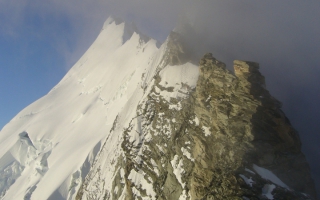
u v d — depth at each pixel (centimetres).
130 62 9831
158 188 2861
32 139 9012
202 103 2958
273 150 2267
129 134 3825
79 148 6694
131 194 3064
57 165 6581
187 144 2911
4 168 8294
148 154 3297
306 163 2358
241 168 2130
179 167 2775
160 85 4181
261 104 2423
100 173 4116
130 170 3334
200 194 2167
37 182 6700
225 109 2581
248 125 2352
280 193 1961
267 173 2159
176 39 4697
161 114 3638
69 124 9394
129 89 7225
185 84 3834
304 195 2061
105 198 3516
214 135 2552
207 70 3155
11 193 7075
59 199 5334
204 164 2414
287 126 2377
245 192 1928
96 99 9956
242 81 2605
